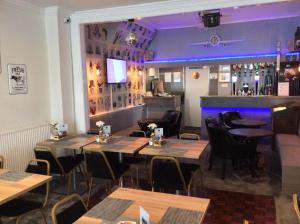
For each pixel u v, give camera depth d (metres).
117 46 7.58
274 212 3.45
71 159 4.27
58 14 4.91
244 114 6.86
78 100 5.50
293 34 7.51
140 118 8.85
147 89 9.38
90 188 3.80
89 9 5.05
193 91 8.97
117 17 5.01
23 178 2.72
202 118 7.16
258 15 7.23
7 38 4.20
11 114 4.30
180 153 3.47
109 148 3.80
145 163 5.03
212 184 4.38
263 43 7.83
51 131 4.92
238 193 4.03
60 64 5.04
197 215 1.93
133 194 2.28
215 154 4.76
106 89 7.22
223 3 4.34
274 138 6.04
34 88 4.75
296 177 3.84
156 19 7.27
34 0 4.40
